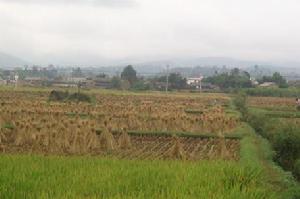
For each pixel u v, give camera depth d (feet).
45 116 173.37
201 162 79.36
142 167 68.80
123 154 119.65
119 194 49.08
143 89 588.50
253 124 199.31
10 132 142.61
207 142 148.56
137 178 58.95
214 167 68.54
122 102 328.90
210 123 172.96
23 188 51.62
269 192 56.90
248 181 60.85
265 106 369.30
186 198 47.83
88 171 63.46
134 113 188.85
